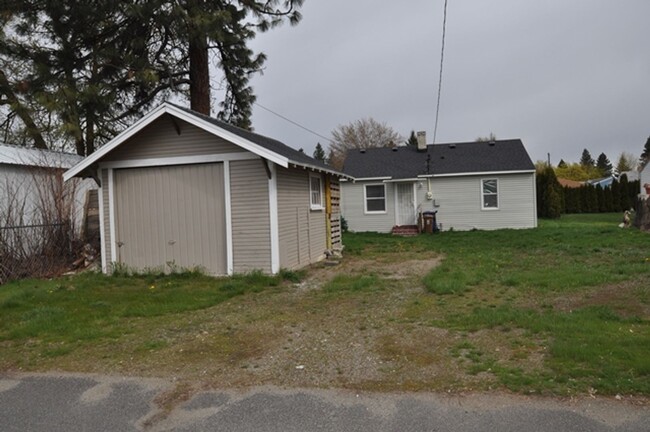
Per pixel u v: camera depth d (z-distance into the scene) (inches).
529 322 209.9
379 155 907.4
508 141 873.5
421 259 461.1
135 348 200.7
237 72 720.3
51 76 548.4
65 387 160.6
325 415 133.8
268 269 362.6
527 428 121.6
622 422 122.3
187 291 315.6
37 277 397.7
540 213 1050.1
